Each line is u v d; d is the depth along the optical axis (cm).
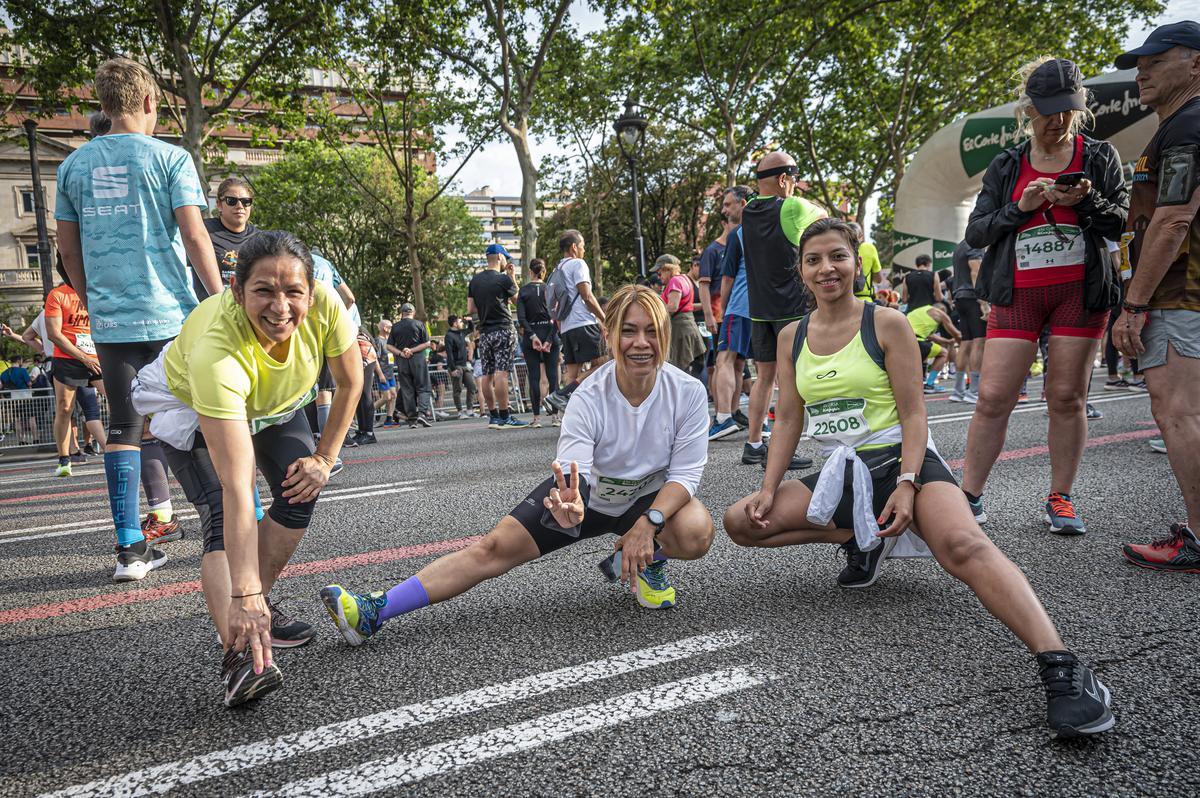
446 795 146
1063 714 154
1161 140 252
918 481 215
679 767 152
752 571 282
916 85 2322
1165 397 261
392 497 475
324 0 1833
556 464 209
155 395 204
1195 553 255
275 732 175
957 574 191
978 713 169
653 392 231
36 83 1847
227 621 186
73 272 305
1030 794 138
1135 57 257
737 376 651
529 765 156
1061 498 314
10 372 1164
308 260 180
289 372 196
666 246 3791
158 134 3572
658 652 211
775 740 161
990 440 320
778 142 2514
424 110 2395
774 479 249
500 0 1792
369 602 222
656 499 235
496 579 288
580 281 777
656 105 2372
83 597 291
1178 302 255
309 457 210
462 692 191
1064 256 290
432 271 4119
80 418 966
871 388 235
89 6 1758
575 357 796
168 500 386
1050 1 2122
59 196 301
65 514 479
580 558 312
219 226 438
